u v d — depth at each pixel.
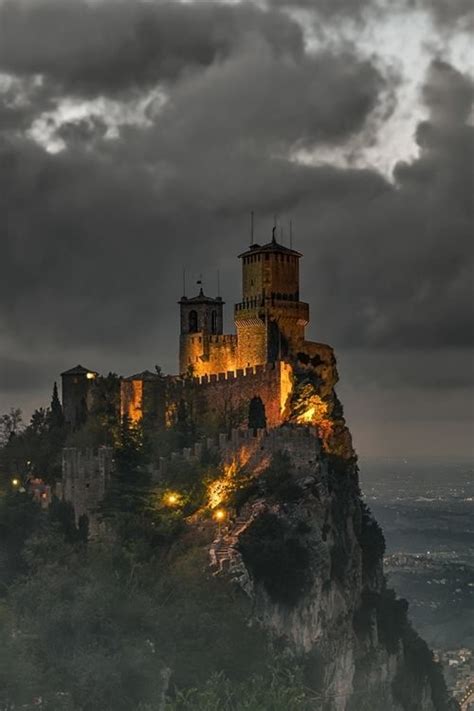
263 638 176.75
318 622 197.88
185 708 145.50
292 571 194.62
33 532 198.38
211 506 199.25
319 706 184.50
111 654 148.88
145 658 149.00
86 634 153.88
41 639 151.50
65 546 189.50
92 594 160.62
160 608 170.50
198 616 170.62
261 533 193.38
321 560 199.25
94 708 139.38
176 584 181.25
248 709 140.25
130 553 186.25
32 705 135.00
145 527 195.50
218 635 167.25
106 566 181.12
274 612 191.12
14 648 146.00
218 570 183.88
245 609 180.00
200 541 193.12
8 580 191.12
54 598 161.38
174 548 193.25
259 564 191.25
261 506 196.88
